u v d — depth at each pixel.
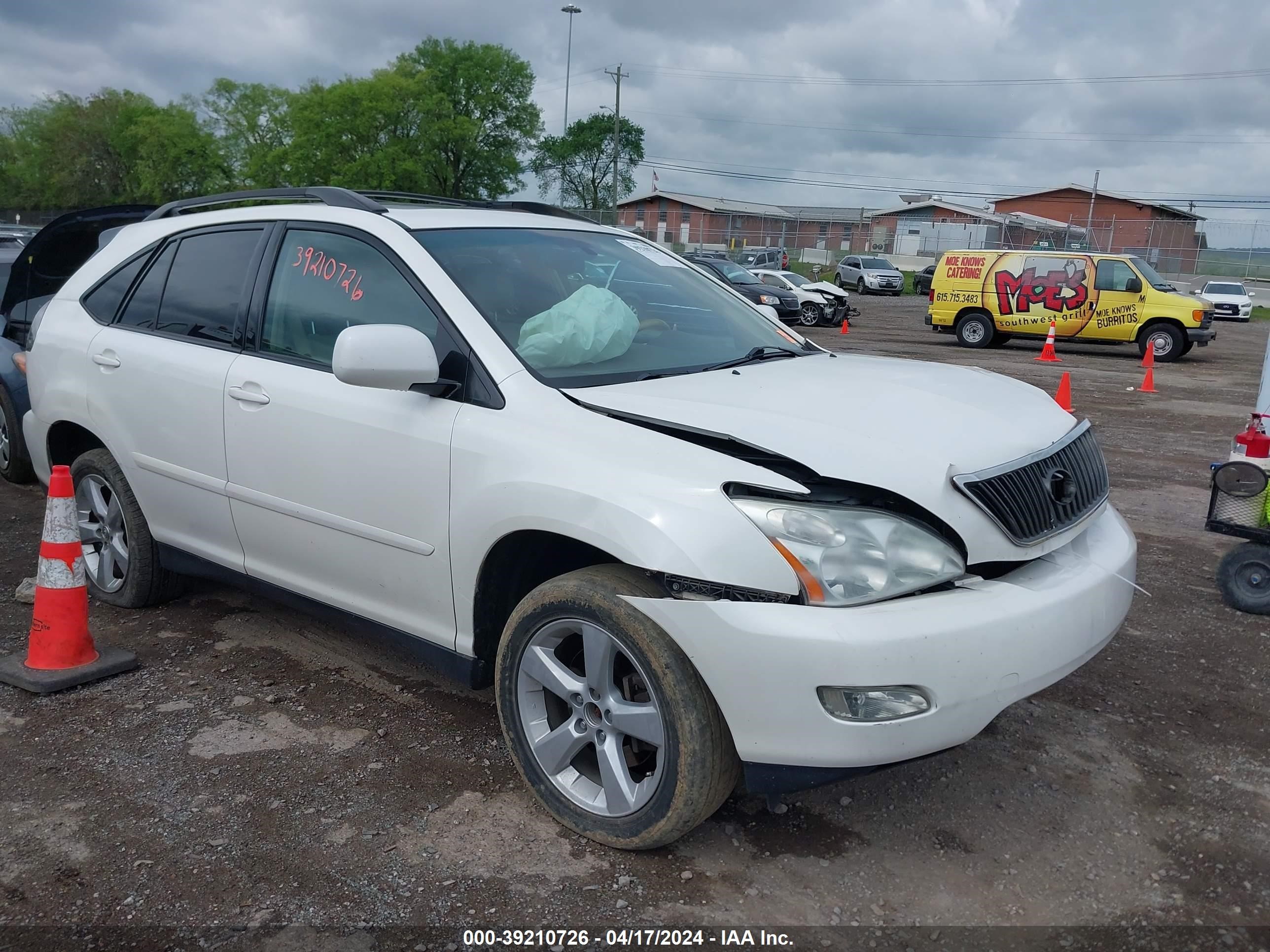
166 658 4.20
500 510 2.98
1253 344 24.41
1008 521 2.80
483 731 3.61
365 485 3.40
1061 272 19.73
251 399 3.75
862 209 67.12
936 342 21.94
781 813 3.12
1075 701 3.95
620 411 2.94
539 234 3.90
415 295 3.42
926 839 3.00
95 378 4.46
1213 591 5.32
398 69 63.22
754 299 24.42
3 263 7.73
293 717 3.70
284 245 3.90
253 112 70.38
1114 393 13.97
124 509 4.50
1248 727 3.77
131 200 75.12
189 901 2.67
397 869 2.81
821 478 2.66
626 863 2.86
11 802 3.12
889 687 2.51
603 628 2.80
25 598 4.77
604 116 74.25
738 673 2.57
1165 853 2.96
